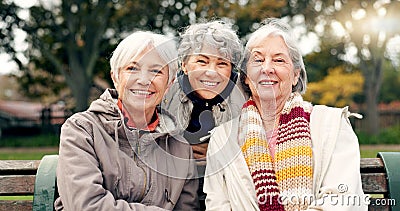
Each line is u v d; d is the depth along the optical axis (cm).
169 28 2120
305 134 299
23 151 1781
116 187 283
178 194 294
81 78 2150
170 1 2078
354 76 2359
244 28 1934
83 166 273
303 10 2098
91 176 273
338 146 296
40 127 2441
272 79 304
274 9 1958
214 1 1931
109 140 286
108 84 2216
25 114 3362
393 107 3291
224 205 291
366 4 2052
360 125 2405
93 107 291
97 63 2173
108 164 281
